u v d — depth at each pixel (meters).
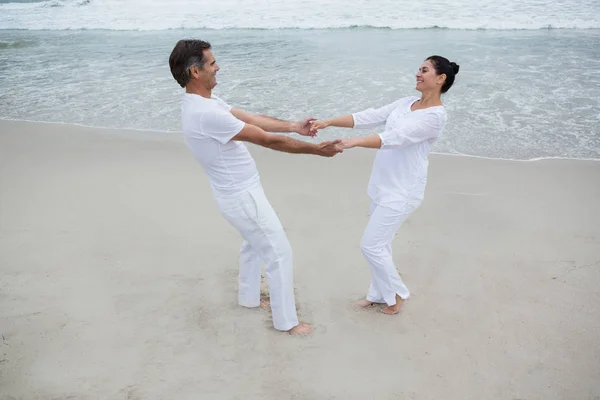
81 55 11.93
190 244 4.63
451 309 3.77
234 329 3.58
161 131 7.35
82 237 4.71
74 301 3.83
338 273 4.25
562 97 8.14
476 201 5.30
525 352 3.33
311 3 15.87
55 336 3.47
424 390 3.04
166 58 11.37
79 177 5.96
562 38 11.74
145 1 17.41
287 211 5.19
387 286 3.61
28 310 3.72
